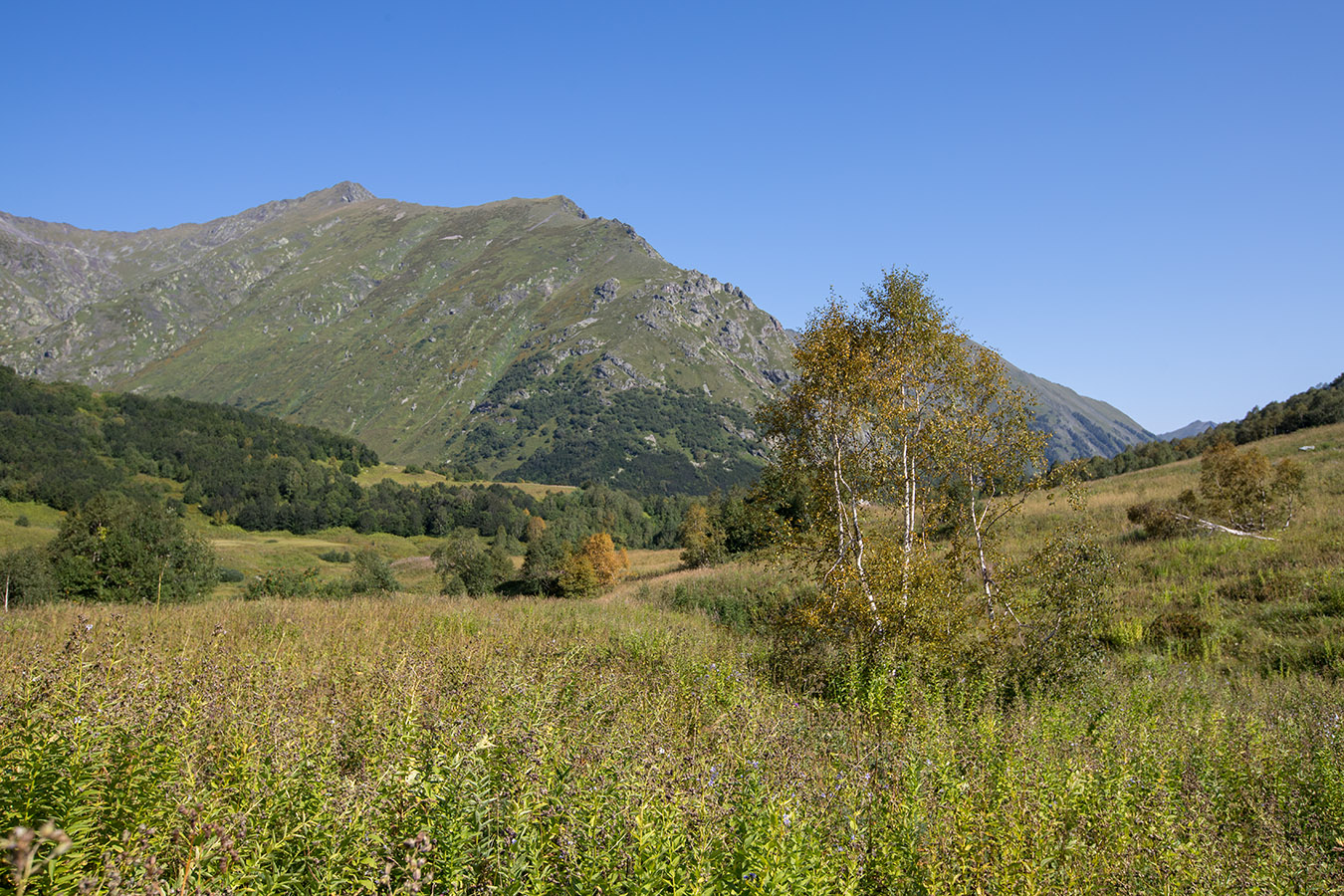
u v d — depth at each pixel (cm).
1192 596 2091
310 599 1989
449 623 1407
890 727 895
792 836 386
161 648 877
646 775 452
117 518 3709
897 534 1769
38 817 317
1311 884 482
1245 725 848
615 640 1326
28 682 449
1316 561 2112
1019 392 1769
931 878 414
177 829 326
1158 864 470
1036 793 535
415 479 17850
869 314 1809
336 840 348
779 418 1812
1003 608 1480
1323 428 4941
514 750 491
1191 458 5766
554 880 368
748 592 2872
